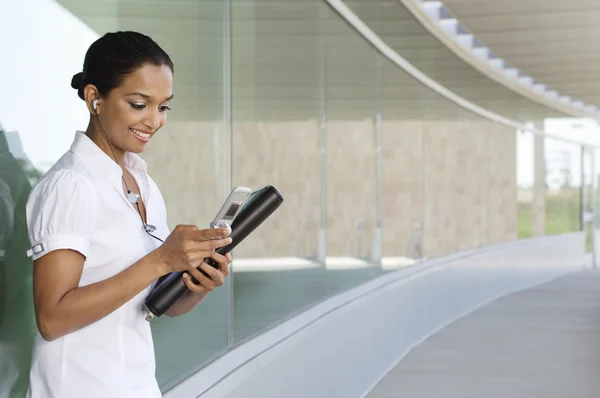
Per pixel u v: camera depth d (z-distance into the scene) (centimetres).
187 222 330
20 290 207
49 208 164
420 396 645
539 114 1628
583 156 2062
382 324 732
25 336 210
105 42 173
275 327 460
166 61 177
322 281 563
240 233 188
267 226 447
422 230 928
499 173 1364
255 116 424
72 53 236
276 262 464
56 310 161
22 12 208
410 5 748
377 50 716
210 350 361
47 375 171
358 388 640
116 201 176
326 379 544
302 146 510
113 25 264
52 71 224
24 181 209
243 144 407
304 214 518
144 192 193
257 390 402
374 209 718
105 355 174
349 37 625
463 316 1123
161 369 302
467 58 1045
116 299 164
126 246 177
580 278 1741
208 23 355
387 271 775
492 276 1315
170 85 177
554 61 1145
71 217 164
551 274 1727
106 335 175
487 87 1238
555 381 703
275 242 462
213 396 338
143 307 184
